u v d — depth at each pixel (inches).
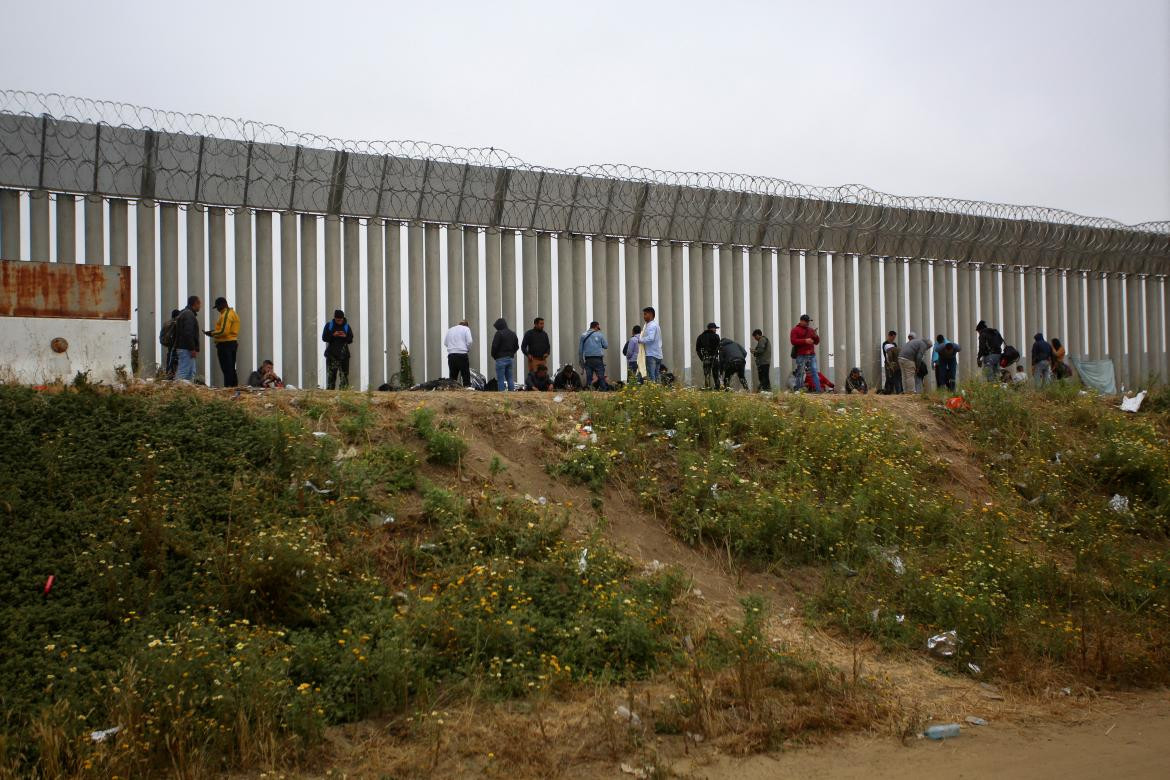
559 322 752.3
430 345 705.0
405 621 308.2
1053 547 474.6
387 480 391.5
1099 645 351.6
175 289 643.5
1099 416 655.1
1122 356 993.5
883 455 516.1
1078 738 291.0
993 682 337.1
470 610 320.5
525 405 498.6
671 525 422.6
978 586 394.9
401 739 266.1
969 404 634.8
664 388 543.5
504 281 733.9
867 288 863.7
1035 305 943.0
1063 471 562.9
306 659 285.0
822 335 844.0
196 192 643.5
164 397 423.5
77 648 277.6
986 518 474.3
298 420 416.8
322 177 674.8
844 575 404.8
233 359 597.0
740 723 285.7
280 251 668.7
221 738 247.4
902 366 804.0
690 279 799.1
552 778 248.7
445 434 423.8
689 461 460.8
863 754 273.0
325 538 347.3
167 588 309.6
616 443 468.4
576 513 411.8
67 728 246.2
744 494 442.3
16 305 449.4
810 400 590.6
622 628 324.8
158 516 333.1
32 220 606.2
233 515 346.0
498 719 277.1
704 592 380.5
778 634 354.3
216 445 385.4
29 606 289.1
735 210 807.1
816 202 836.0
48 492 339.6
